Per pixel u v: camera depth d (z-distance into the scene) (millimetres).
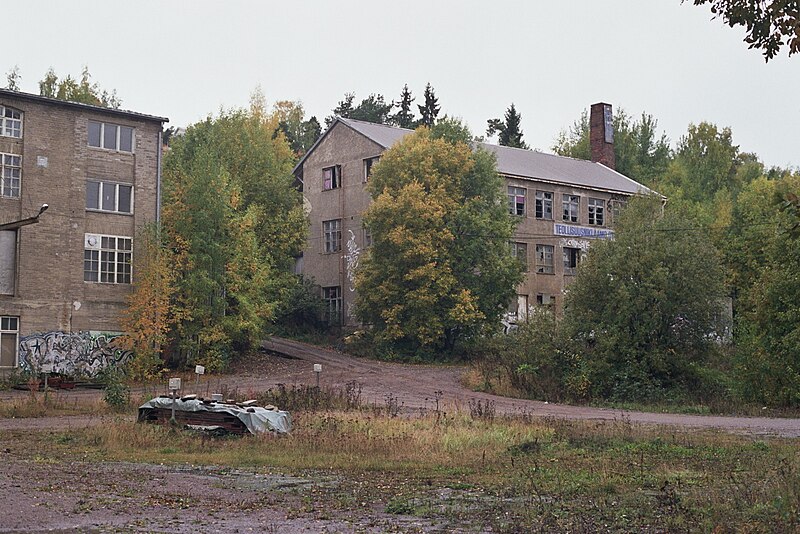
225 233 50812
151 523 11516
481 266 55094
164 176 54812
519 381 44062
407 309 54812
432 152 56156
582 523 11797
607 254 45750
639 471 17781
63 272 46156
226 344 50031
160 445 21734
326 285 64938
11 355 44594
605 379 43562
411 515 12516
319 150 66500
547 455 20828
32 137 45781
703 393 42156
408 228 54531
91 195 47531
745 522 11562
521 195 63656
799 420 34031
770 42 12000
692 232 45562
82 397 38094
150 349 46344
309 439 21984
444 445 21484
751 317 41344
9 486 14234
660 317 43719
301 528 11375
